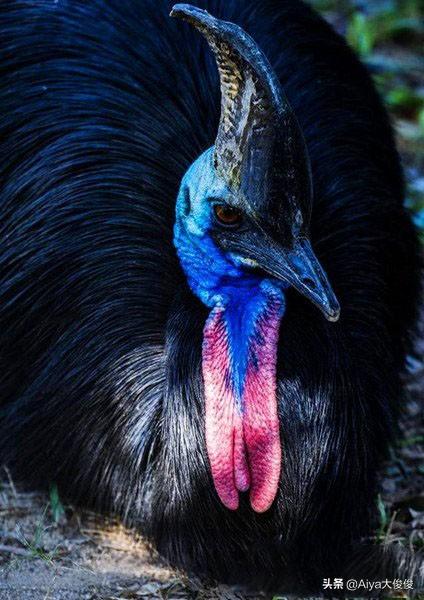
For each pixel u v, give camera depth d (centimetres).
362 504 1142
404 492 1316
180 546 1134
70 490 1202
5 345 1186
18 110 1192
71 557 1188
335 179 1157
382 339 1161
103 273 1122
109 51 1191
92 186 1136
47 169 1157
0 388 1210
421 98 2092
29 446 1196
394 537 1227
